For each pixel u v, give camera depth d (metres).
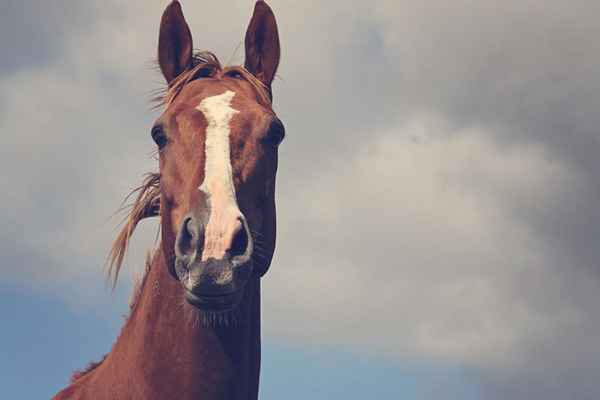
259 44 6.03
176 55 5.90
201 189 4.84
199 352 5.02
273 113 5.41
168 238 5.08
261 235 5.22
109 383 5.39
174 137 5.17
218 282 4.53
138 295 5.71
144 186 5.72
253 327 5.26
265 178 5.20
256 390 5.36
